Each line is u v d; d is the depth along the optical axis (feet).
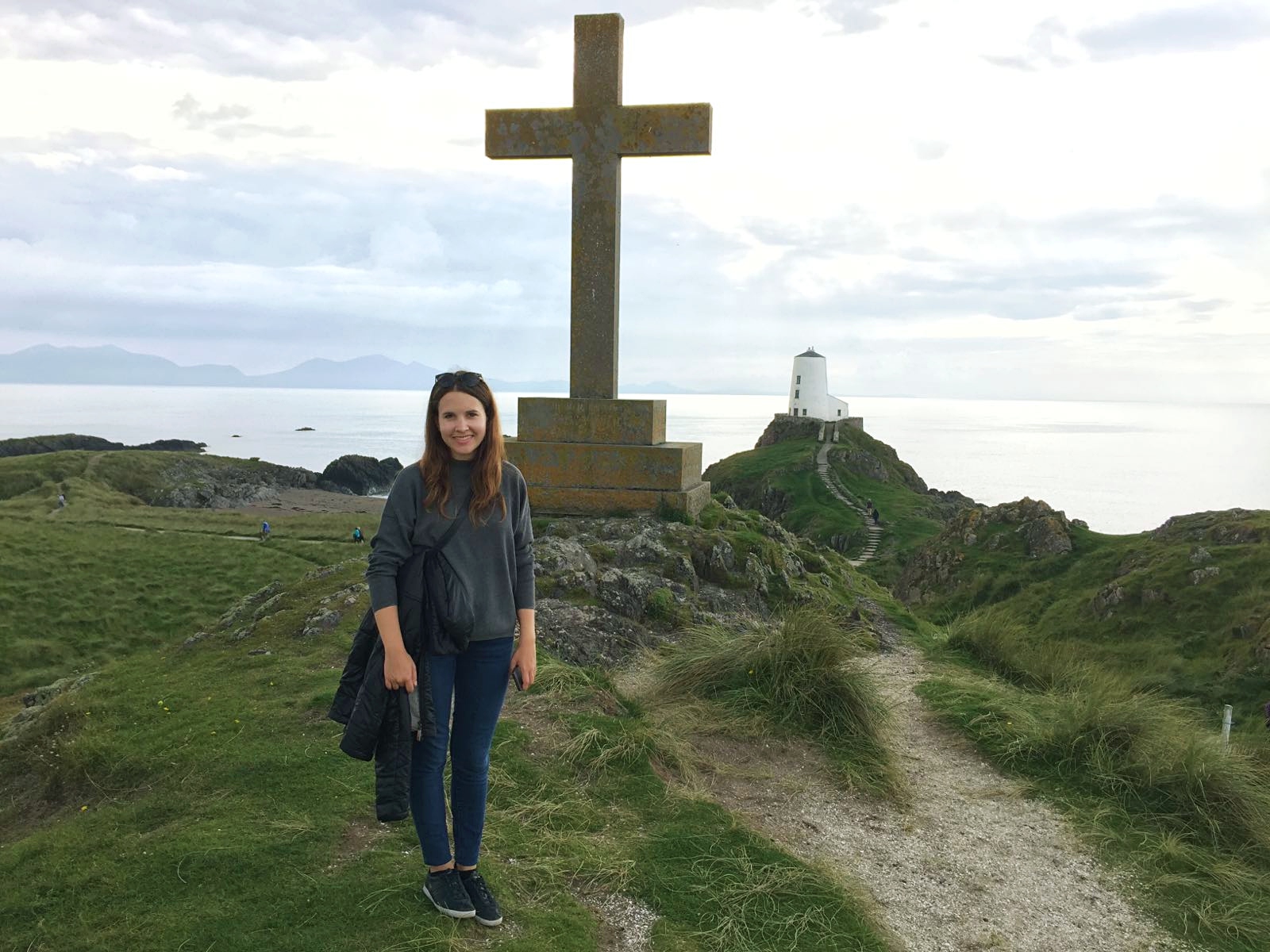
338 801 14.49
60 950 11.18
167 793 15.99
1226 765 18.06
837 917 12.56
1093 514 419.54
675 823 14.66
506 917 11.41
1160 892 14.60
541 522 35.22
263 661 23.26
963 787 18.53
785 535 42.47
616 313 35.91
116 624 96.73
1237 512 124.88
